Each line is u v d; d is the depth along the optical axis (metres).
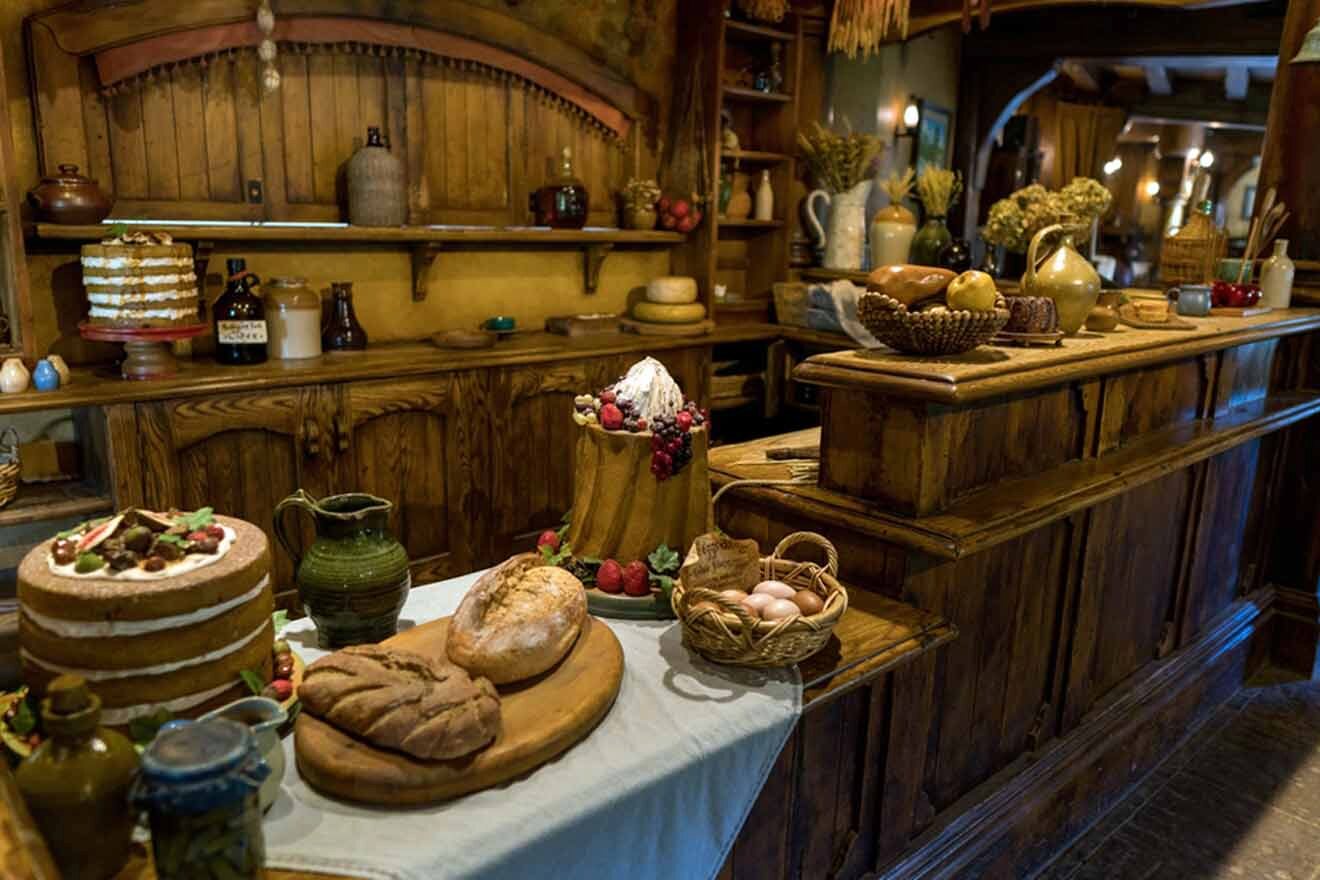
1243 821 2.51
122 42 2.74
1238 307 2.95
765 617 1.42
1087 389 2.17
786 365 4.44
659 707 1.34
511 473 3.41
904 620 1.68
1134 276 9.98
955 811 2.03
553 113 3.79
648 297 4.03
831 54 4.85
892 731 1.77
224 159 3.03
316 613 1.40
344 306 3.21
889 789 1.81
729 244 4.62
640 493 1.64
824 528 1.89
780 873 1.61
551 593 1.39
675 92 4.12
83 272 2.64
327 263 3.30
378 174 3.16
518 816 1.09
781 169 4.51
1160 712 2.68
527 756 1.16
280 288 3.01
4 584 2.41
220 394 2.69
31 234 2.67
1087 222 3.04
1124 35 5.50
